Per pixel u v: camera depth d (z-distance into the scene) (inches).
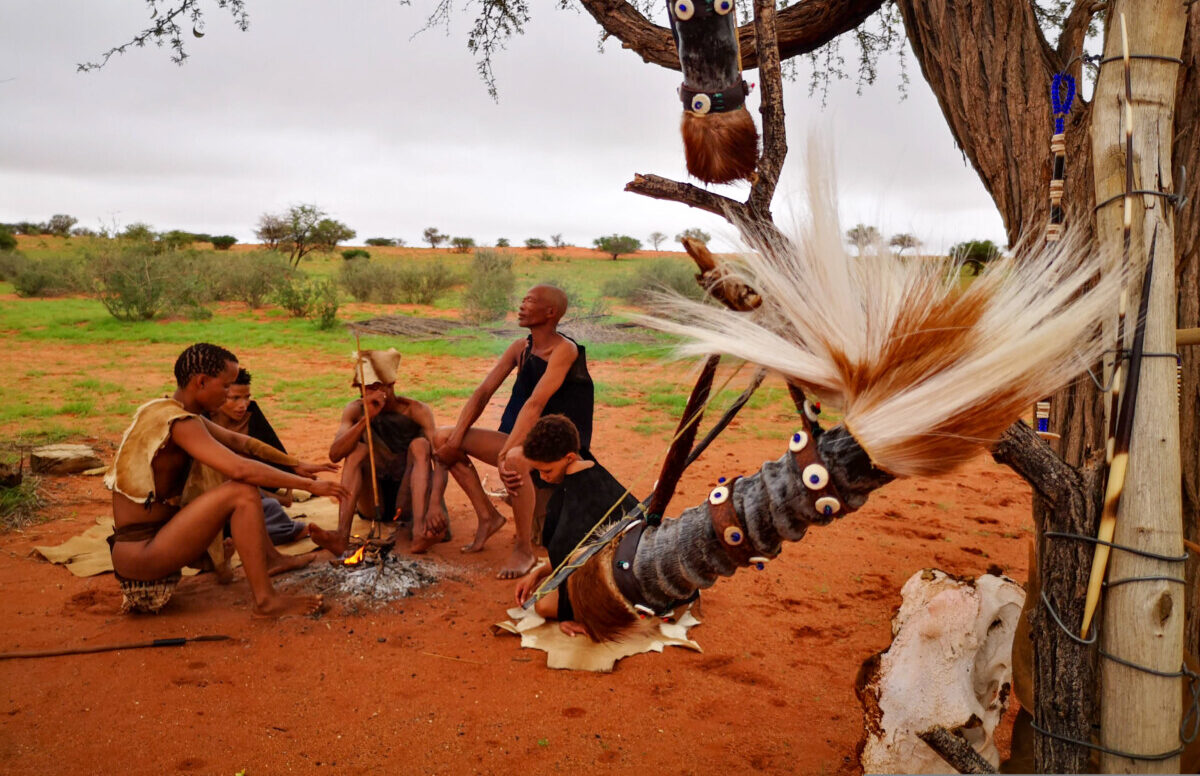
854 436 56.8
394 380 207.2
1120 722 71.1
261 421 192.4
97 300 1086.4
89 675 141.7
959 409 56.2
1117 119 71.2
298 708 133.3
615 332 733.9
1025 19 107.0
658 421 403.5
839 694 143.0
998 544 229.3
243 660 149.0
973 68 108.3
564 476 150.4
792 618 175.6
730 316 59.5
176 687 138.7
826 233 58.5
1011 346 56.9
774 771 119.5
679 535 63.7
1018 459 74.2
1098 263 63.6
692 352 58.5
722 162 64.3
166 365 567.5
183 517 159.3
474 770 117.6
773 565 207.6
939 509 264.4
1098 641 73.3
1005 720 133.7
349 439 195.0
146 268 875.4
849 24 159.5
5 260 1460.4
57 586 181.8
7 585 181.5
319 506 245.3
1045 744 76.4
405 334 789.9
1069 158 97.8
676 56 154.6
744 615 176.6
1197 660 90.7
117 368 549.3
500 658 152.6
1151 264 68.3
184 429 158.1
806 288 59.0
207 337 731.4
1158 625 69.1
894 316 57.8
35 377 502.0
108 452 318.0
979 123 107.4
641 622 72.4
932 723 86.4
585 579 69.4
